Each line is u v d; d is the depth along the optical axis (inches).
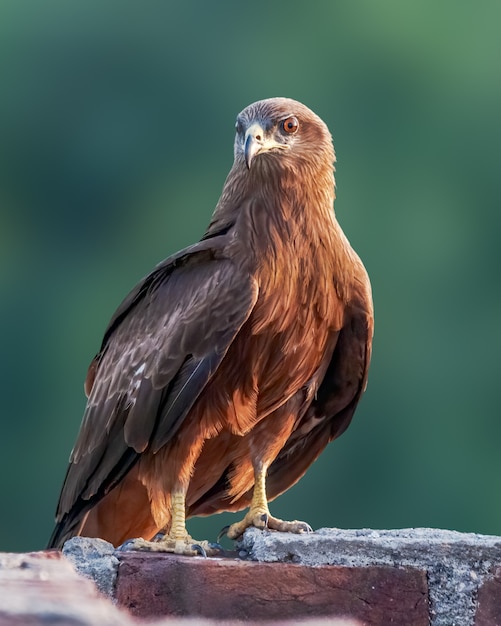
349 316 405.7
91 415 403.2
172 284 400.8
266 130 404.2
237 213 405.7
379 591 285.1
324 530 316.5
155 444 375.2
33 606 166.6
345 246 405.1
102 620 164.1
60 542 412.5
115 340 414.3
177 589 279.0
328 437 429.1
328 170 413.7
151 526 415.2
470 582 286.7
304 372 399.9
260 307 382.3
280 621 276.7
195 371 372.2
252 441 399.9
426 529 316.8
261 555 288.7
